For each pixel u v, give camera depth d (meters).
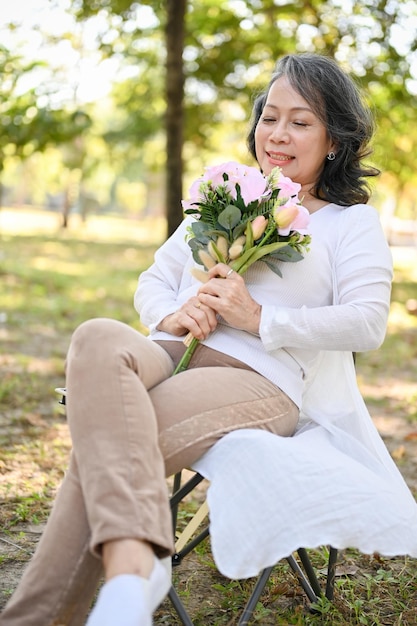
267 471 2.13
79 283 13.11
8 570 2.95
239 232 2.46
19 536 3.27
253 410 2.34
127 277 14.59
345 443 2.50
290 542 2.07
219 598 2.82
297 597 2.83
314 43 9.01
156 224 35.31
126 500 1.91
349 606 2.72
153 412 2.10
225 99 10.09
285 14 9.18
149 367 2.24
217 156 14.88
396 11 8.20
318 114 2.67
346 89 2.70
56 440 4.65
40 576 2.03
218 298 2.42
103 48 8.64
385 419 5.79
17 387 5.84
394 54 8.42
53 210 46.16
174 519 2.84
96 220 39.00
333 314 2.40
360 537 2.12
